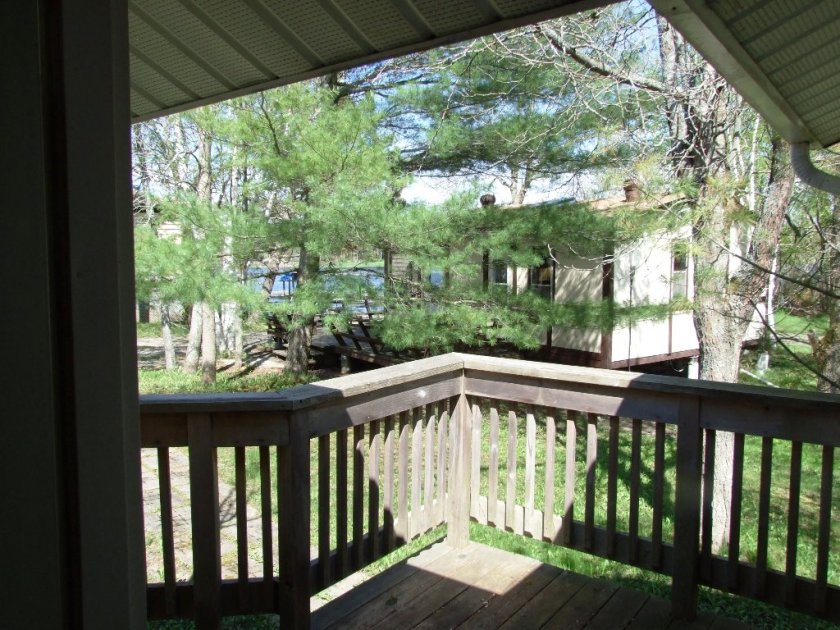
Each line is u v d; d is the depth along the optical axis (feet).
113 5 2.45
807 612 6.46
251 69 7.04
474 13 5.48
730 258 14.92
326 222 21.30
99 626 2.42
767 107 7.62
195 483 6.13
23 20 1.97
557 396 8.00
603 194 21.75
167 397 6.09
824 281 10.93
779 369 15.65
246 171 32.12
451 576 8.11
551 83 22.54
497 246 21.88
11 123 1.95
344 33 6.09
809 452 21.58
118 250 2.48
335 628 6.93
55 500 2.17
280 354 47.39
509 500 8.64
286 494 6.43
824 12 5.35
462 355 9.02
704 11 5.28
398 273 24.86
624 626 7.02
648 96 18.49
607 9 18.52
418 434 8.31
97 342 2.38
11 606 2.03
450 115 25.55
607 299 22.70
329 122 21.85
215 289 22.12
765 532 6.67
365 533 9.16
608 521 7.74
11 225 1.96
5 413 1.97
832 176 8.63
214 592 6.25
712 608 9.87
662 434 7.28
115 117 2.48
